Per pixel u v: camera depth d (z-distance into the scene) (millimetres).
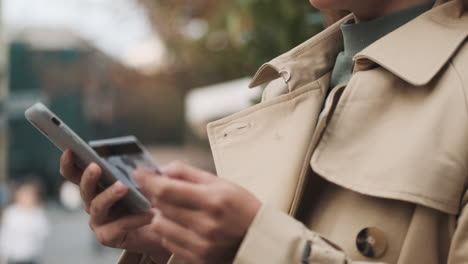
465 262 1276
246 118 1619
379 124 1402
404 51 1414
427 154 1308
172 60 10062
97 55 25516
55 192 31297
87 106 27547
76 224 25516
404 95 1400
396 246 1333
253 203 1222
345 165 1388
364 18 1596
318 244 1224
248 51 4547
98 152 1545
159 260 1658
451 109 1331
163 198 1194
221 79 9711
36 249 11766
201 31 7938
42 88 27906
